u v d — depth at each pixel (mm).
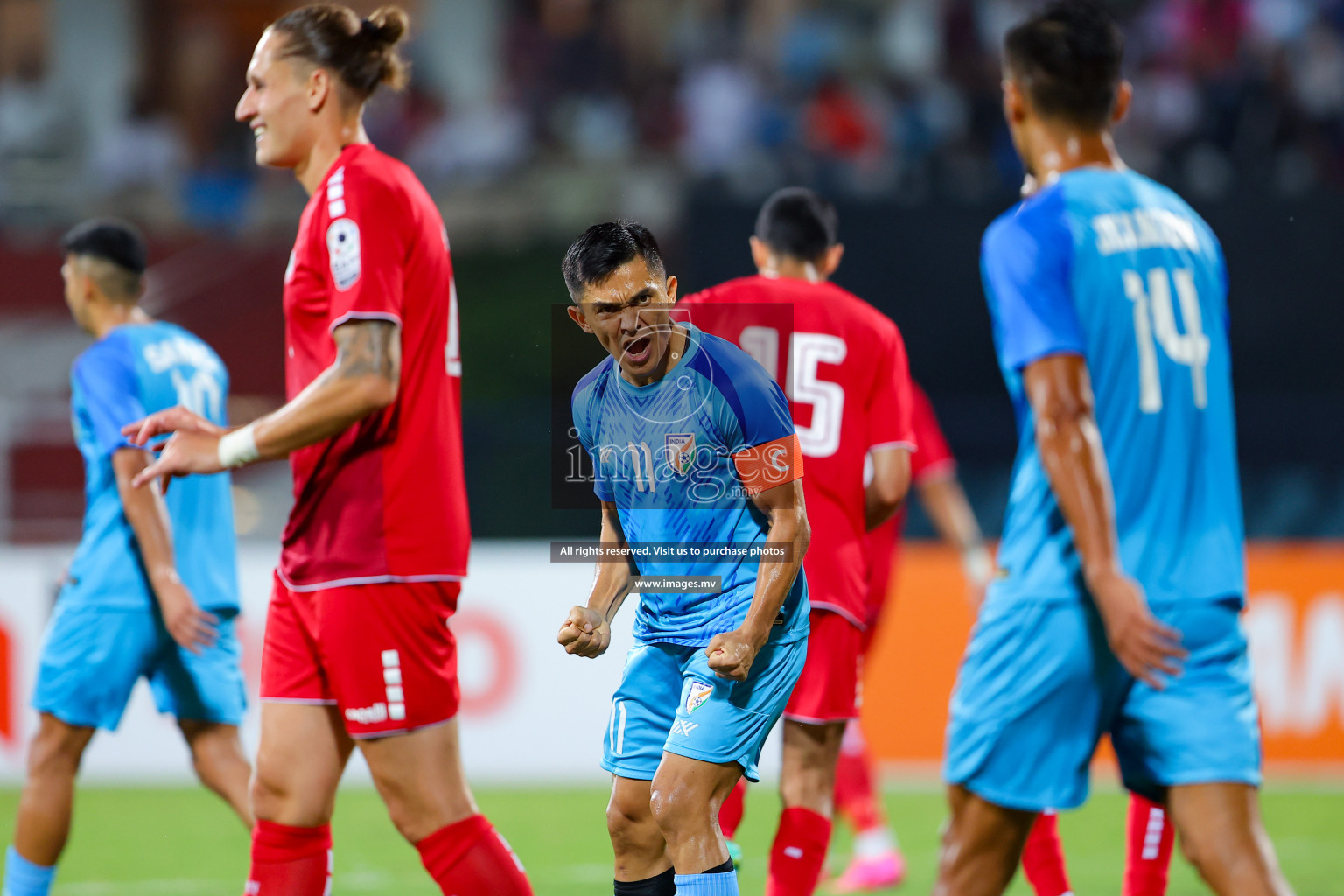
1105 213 9812
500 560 27719
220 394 16234
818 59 51906
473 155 49750
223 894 17828
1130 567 9602
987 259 10016
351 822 23078
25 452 33562
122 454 14562
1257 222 30609
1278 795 25109
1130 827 12820
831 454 14102
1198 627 9609
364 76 11531
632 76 52281
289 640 11250
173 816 23484
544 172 48219
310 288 11031
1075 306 9680
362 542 10789
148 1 55875
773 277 15102
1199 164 42438
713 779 10367
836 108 48656
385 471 10828
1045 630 9727
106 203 47188
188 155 52125
